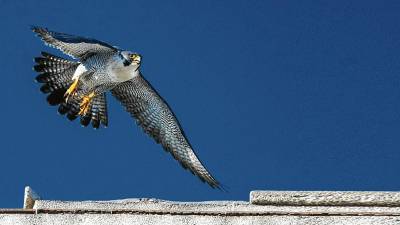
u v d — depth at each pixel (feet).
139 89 50.67
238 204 41.78
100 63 49.47
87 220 41.50
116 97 51.19
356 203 40.98
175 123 49.83
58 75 51.06
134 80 50.39
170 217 41.42
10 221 41.37
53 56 51.03
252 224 40.88
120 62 49.32
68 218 41.52
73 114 51.06
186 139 49.16
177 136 49.47
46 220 41.45
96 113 51.19
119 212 41.68
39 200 42.24
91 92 50.70
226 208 41.57
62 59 50.98
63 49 48.21
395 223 40.01
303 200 41.24
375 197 40.93
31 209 41.73
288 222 40.65
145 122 50.62
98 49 49.29
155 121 50.39
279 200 41.42
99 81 50.11
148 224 41.29
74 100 50.88
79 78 49.96
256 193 41.65
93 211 41.68
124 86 50.88
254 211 41.29
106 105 51.19
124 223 41.42
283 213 40.93
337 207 41.06
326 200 41.14
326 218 40.55
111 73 49.65
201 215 41.37
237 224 41.01
